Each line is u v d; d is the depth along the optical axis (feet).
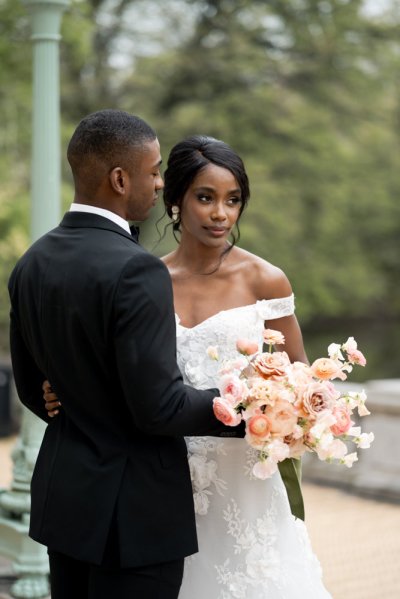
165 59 85.10
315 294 94.27
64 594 13.44
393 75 90.58
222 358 15.03
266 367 13.15
